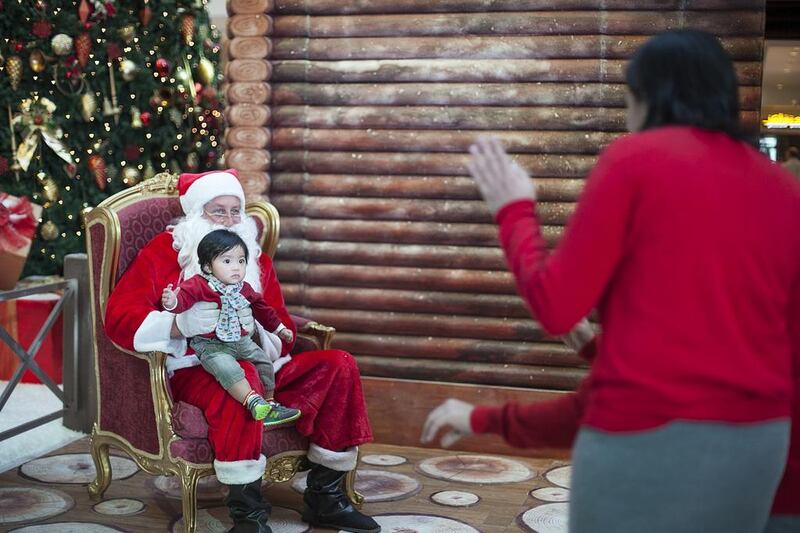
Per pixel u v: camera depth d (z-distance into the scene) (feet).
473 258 14.33
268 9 14.55
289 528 11.15
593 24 13.66
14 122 17.84
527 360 14.30
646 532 4.83
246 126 14.75
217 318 10.52
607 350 4.97
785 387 4.96
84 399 14.87
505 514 11.73
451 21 14.10
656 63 5.28
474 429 5.67
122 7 18.99
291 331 11.29
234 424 10.19
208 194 11.25
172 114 19.48
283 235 14.93
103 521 11.23
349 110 14.55
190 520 10.34
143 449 10.85
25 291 13.48
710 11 13.37
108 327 10.63
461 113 14.20
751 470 4.79
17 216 13.70
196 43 20.24
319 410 11.05
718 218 4.81
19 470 13.12
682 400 4.71
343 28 14.47
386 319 14.66
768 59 22.22
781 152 23.94
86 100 18.49
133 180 19.10
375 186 14.57
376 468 13.55
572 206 14.02
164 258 11.19
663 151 4.94
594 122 13.84
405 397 14.66
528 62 13.91
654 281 4.83
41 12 17.90
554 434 5.46
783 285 5.00
